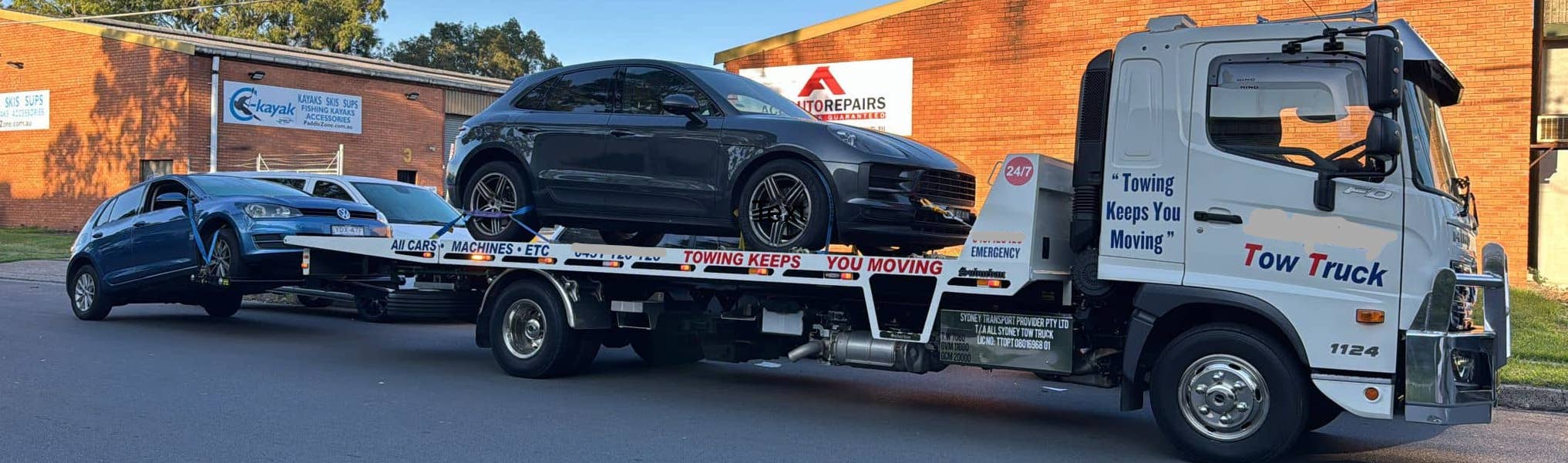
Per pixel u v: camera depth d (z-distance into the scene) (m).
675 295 9.00
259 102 29.23
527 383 9.11
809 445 6.88
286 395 8.26
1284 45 6.19
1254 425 6.26
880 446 6.89
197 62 28.20
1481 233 15.16
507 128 9.12
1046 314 7.05
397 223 13.92
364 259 10.77
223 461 6.15
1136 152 6.57
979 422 7.82
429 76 33.28
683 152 8.18
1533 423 8.20
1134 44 6.61
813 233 7.60
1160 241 6.48
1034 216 6.82
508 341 9.41
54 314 14.09
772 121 7.89
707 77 8.45
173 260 12.24
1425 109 6.27
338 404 7.92
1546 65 16.22
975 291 7.01
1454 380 5.79
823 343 7.95
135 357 10.20
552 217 8.90
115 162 29.81
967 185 8.23
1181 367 6.48
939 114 18.08
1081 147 6.83
